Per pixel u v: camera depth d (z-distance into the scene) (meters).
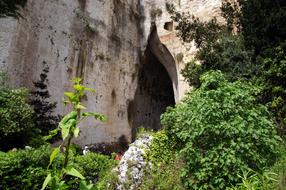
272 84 8.22
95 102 17.39
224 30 11.35
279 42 8.76
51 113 14.03
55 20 15.42
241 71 8.98
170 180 6.10
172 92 26.58
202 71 10.48
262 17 9.36
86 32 17.48
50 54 14.75
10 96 10.23
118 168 7.00
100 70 18.20
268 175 4.97
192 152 5.52
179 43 20.33
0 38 12.12
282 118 7.53
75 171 1.94
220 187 4.97
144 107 23.47
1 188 6.48
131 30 21.72
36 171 6.94
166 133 7.21
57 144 12.59
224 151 5.21
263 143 5.35
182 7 20.34
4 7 12.45
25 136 10.09
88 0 18.05
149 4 22.66
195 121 5.55
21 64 12.78
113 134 18.36
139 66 22.02
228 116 5.57
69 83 15.60
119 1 20.91
